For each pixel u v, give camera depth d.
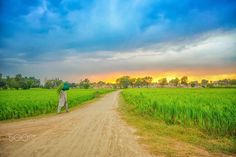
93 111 21.25
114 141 9.17
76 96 34.19
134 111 20.69
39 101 22.38
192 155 7.47
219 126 10.91
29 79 126.88
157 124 13.50
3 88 121.75
